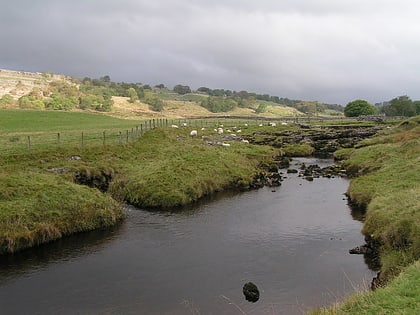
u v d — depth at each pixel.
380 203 27.58
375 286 17.97
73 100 195.50
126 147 50.16
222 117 144.75
